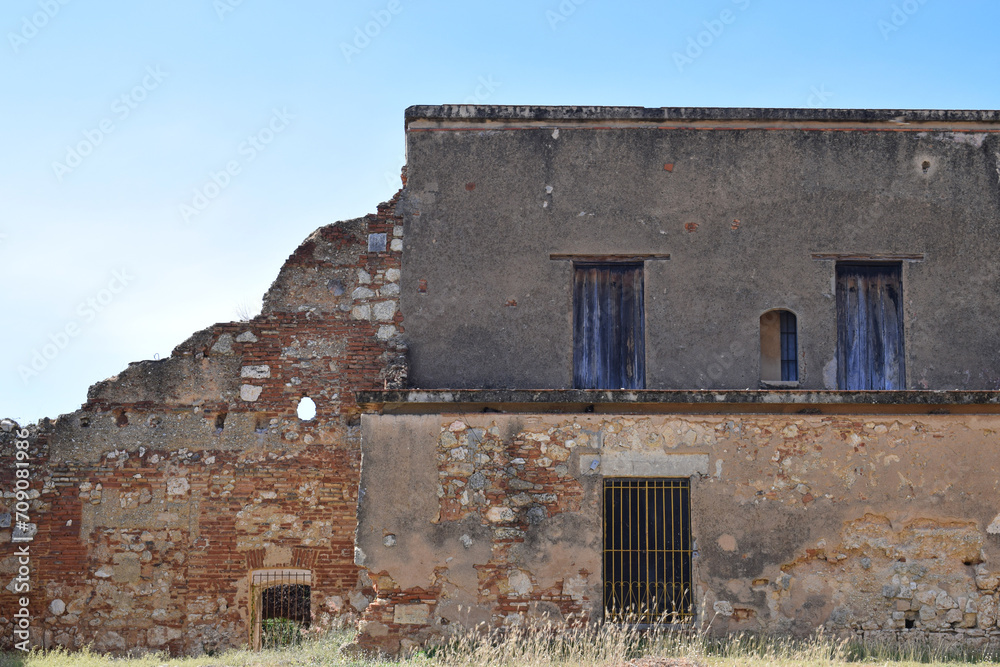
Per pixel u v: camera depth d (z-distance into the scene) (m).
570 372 14.51
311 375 14.98
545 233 14.75
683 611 12.42
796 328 14.69
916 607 12.40
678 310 14.59
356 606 14.46
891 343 14.73
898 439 12.69
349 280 15.09
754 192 14.79
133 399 14.97
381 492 12.53
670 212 14.74
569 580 12.38
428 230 14.91
